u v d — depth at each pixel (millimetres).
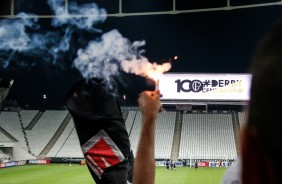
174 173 43062
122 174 2111
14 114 63750
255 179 816
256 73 832
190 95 52719
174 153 55438
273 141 800
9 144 55000
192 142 57094
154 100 1765
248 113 851
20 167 50219
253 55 866
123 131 2166
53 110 66625
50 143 58938
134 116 62781
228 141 56531
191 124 60781
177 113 63406
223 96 52500
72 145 58406
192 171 45719
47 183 33438
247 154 828
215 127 59594
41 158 56156
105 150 2115
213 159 53750
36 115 64812
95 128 2111
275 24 833
